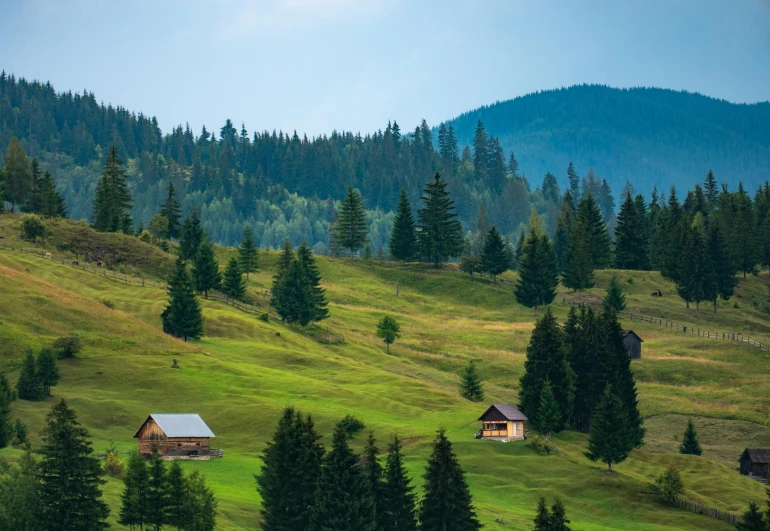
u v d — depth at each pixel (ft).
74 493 248.52
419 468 353.31
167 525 265.13
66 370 447.83
